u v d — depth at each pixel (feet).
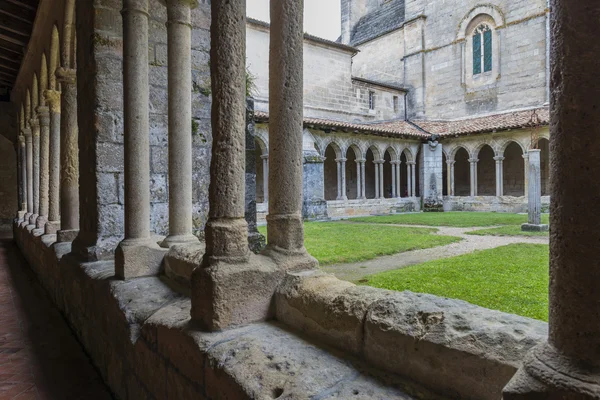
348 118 70.44
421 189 67.56
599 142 2.93
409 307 4.89
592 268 2.95
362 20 98.02
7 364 10.82
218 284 6.24
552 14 3.22
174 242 11.12
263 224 46.34
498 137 59.31
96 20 12.38
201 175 15.35
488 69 72.33
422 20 79.92
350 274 15.99
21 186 38.09
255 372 4.95
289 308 6.44
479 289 12.08
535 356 3.23
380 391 4.29
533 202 32.19
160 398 6.97
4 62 33.78
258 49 57.62
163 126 14.24
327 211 54.44
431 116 79.61
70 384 9.70
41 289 19.40
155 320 7.38
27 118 31.63
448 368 4.05
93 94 12.42
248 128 17.42
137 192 10.54
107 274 10.64
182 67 11.21
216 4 6.98
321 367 4.86
